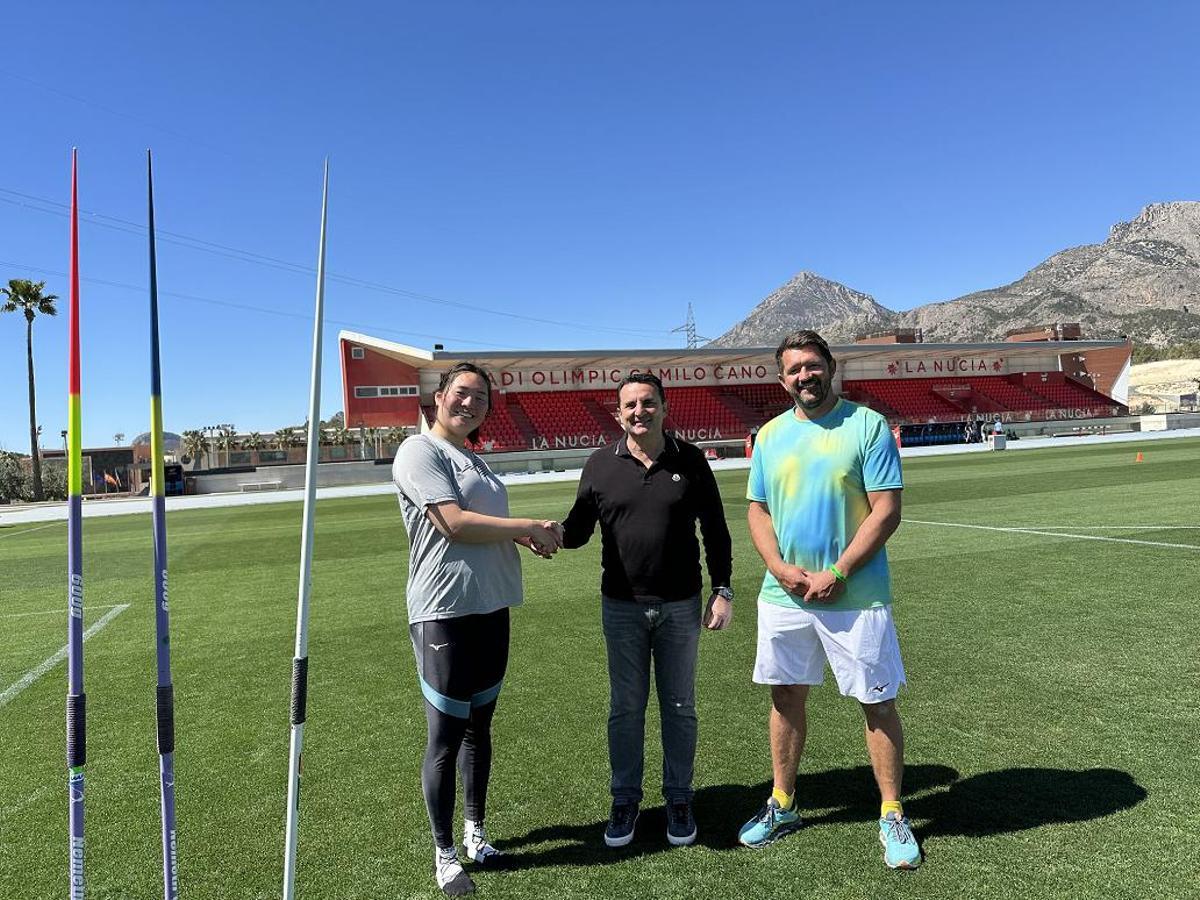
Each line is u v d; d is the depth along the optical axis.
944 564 7.70
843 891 2.38
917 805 2.90
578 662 5.00
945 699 4.00
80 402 1.69
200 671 5.17
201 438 50.69
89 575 9.91
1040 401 49.38
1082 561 7.52
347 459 39.66
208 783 3.36
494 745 3.65
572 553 9.81
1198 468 18.19
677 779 2.76
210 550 11.92
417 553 2.56
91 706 4.50
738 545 10.05
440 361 37.19
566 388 43.06
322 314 1.98
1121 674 4.28
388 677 4.87
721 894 2.39
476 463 2.69
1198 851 2.50
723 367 45.72
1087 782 3.01
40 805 3.24
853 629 2.61
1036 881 2.37
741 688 4.34
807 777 3.20
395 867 2.63
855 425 2.65
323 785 3.30
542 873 2.56
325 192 1.97
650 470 2.72
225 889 2.52
